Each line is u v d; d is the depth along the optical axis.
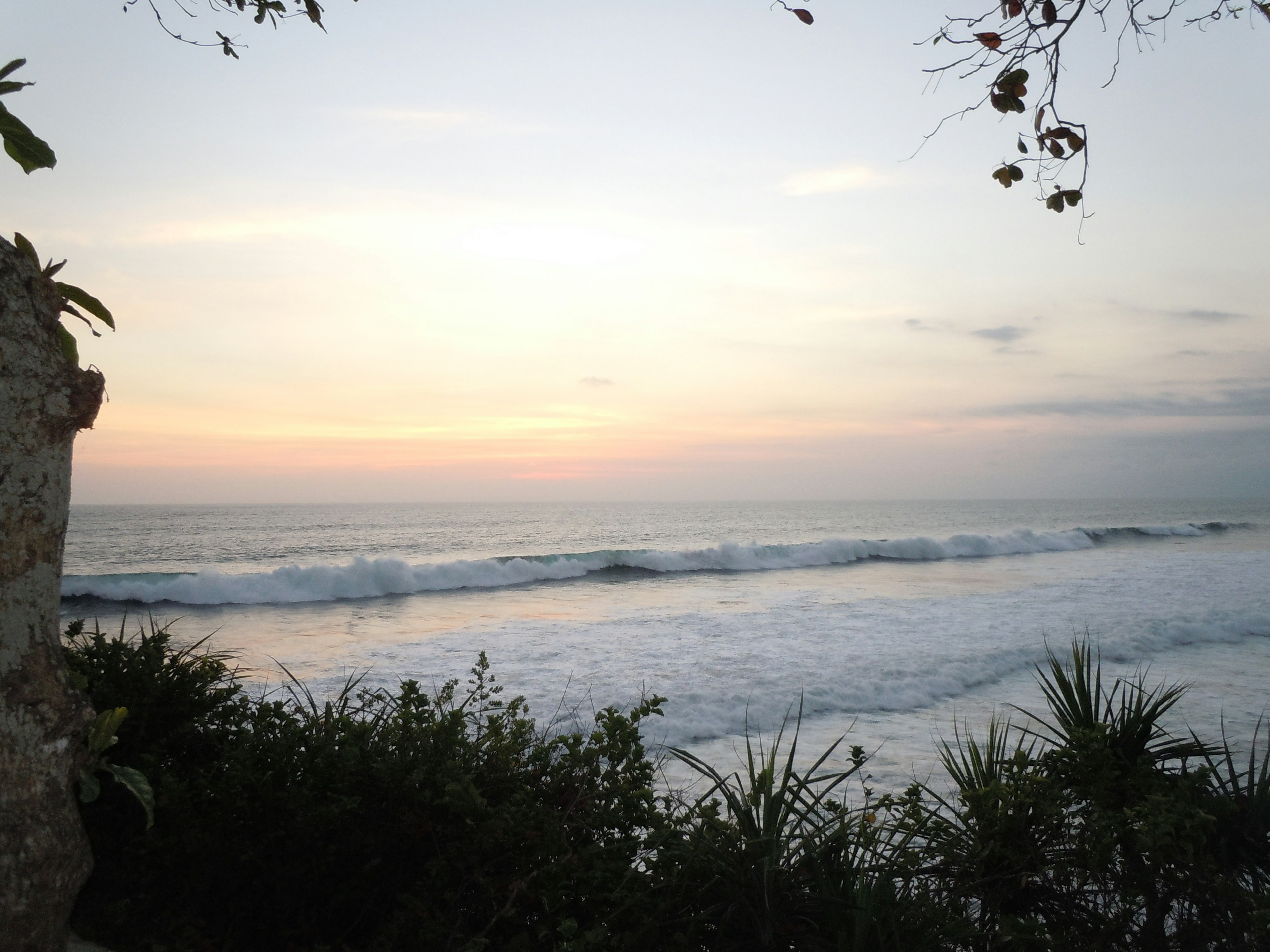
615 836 3.10
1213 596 18.53
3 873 2.12
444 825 2.90
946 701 9.59
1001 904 3.14
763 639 13.47
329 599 21.33
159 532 60.09
